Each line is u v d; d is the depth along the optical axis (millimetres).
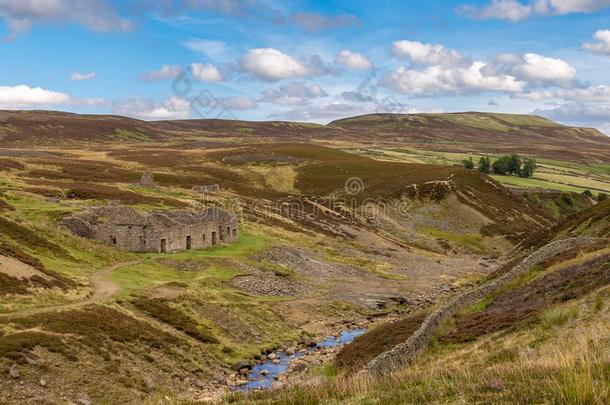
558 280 41250
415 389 19719
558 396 15578
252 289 73438
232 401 24344
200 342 53312
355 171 191375
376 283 90688
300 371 48219
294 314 68062
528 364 20859
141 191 124125
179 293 62031
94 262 69062
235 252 87438
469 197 161750
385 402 18859
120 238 79125
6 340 39125
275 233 113062
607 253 41594
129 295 57281
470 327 38594
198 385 45031
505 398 16625
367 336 47781
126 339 47094
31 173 127688
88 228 79375
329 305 73750
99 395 37938
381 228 144000
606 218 78625
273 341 58906
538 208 177875
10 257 57125
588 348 22875
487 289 49688
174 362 47344
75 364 40000
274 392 23984
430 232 144500
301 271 88875
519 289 45219
